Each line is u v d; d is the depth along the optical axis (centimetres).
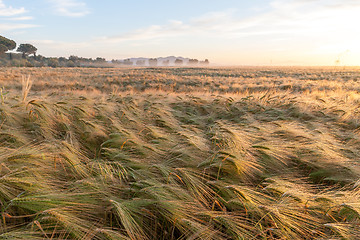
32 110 373
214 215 187
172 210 192
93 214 196
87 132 369
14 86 1655
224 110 663
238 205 209
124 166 268
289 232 181
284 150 304
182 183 245
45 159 236
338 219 202
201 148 302
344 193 214
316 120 548
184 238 184
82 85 2047
